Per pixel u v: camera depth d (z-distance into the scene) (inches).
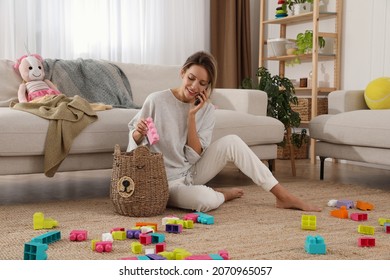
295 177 165.5
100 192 136.4
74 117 120.6
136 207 102.8
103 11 209.9
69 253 77.2
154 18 223.3
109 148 125.3
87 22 206.5
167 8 226.5
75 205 116.0
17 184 149.3
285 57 224.7
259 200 122.3
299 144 206.5
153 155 104.7
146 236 82.4
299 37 220.8
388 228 93.1
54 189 140.8
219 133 140.4
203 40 238.8
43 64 148.2
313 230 93.8
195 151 115.3
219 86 244.1
